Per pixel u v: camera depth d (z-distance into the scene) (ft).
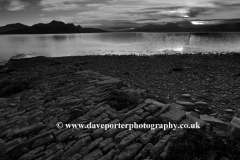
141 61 92.32
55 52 169.58
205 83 46.44
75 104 22.20
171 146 13.78
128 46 219.20
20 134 17.10
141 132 15.84
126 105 20.68
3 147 15.40
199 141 13.94
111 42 309.22
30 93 30.19
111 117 18.38
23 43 310.04
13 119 20.47
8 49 202.80
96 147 14.37
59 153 13.98
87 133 16.11
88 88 27.89
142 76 58.13
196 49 162.61
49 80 37.88
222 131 19.99
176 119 17.49
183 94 35.83
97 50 178.91
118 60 98.48
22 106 24.48
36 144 15.33
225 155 13.03
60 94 26.84
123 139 14.93
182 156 12.80
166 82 49.16
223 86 43.11
